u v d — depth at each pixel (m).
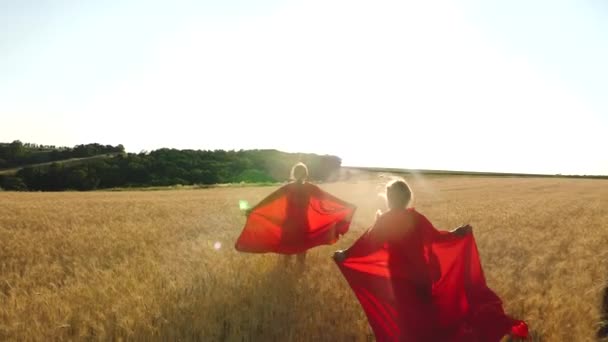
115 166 84.75
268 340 5.66
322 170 97.88
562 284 8.02
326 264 9.32
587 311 6.47
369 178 91.00
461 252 6.00
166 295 6.86
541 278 8.86
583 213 21.72
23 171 80.56
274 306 6.46
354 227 16.42
